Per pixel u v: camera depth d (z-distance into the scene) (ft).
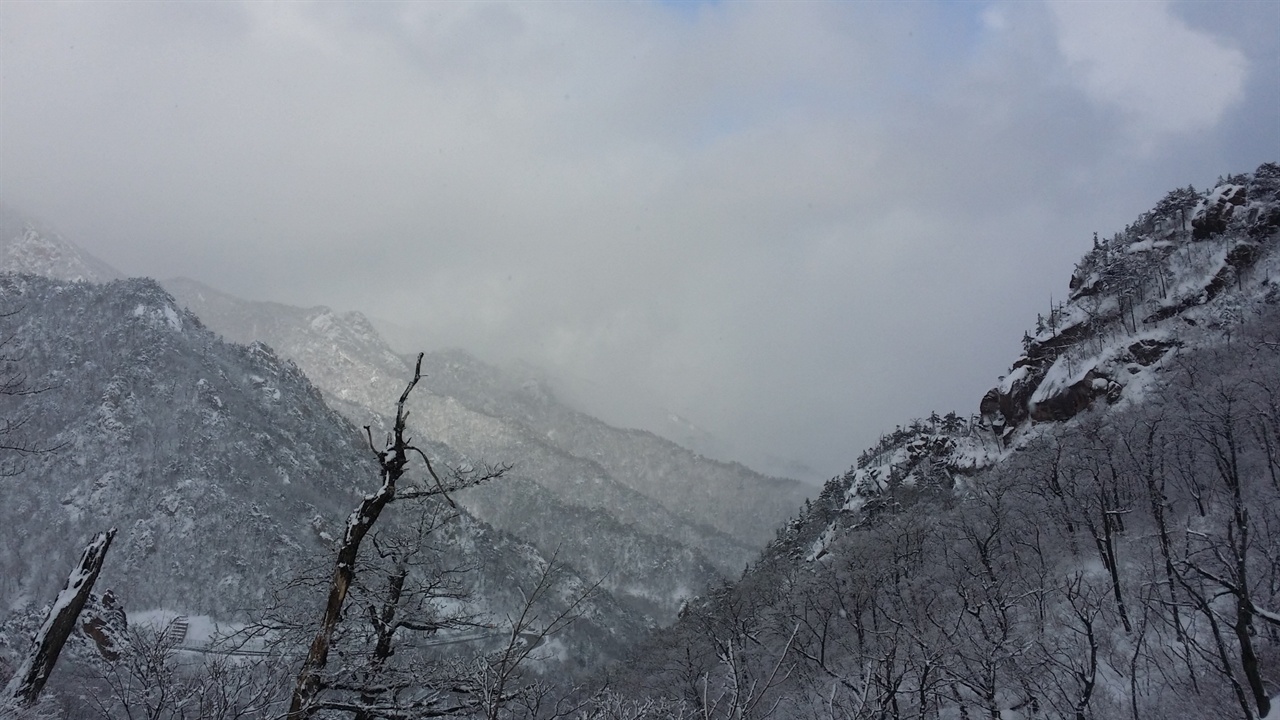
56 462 401.29
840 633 163.22
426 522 41.81
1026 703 93.66
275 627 36.45
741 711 37.86
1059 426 291.58
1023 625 122.83
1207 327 269.03
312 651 32.55
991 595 99.14
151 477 421.18
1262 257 285.43
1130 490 165.27
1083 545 156.35
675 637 265.95
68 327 556.92
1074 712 91.50
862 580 170.81
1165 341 278.87
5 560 336.90
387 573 38.06
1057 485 170.09
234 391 602.85
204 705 36.60
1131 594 123.24
